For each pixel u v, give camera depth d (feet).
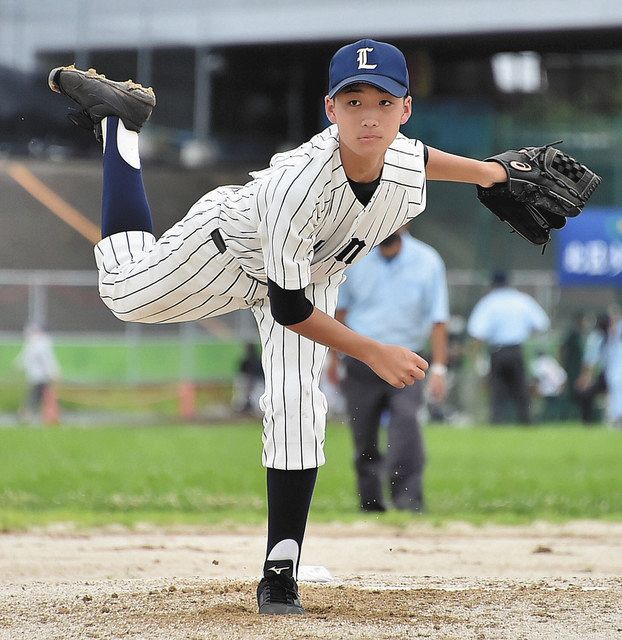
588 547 87.25
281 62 340.80
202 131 330.54
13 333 281.13
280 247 48.44
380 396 103.40
